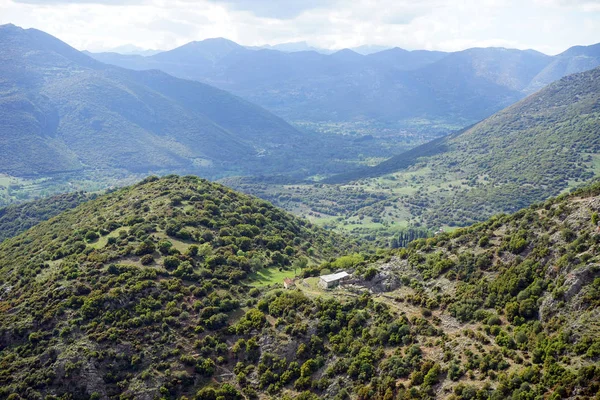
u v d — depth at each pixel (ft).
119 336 364.38
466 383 276.82
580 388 235.81
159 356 359.66
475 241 396.16
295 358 356.38
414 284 386.11
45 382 338.34
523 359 275.18
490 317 316.40
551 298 295.69
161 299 398.01
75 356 349.00
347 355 342.03
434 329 330.75
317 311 381.60
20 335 370.94
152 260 439.63
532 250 345.92
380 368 319.47
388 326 345.51
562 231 335.47
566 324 275.18
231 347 374.22
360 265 446.60
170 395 342.23
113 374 347.15
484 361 283.59
